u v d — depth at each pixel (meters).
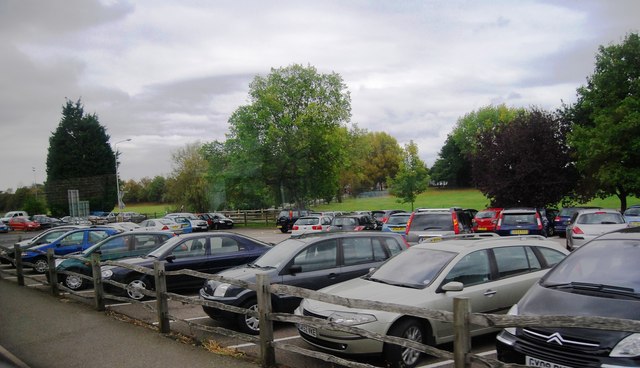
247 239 12.05
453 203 73.12
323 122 47.94
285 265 8.25
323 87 50.16
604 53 33.19
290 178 49.53
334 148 48.44
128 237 13.18
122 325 8.39
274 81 49.16
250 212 51.28
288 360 6.38
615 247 5.61
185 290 12.02
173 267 10.94
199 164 55.09
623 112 29.92
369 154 99.12
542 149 32.34
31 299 11.18
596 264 5.46
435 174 109.75
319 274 8.44
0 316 9.41
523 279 7.09
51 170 68.06
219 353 6.57
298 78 49.47
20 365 6.38
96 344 7.25
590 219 17.39
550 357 4.38
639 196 32.16
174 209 57.53
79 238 16.39
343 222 24.23
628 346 4.06
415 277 6.74
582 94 34.75
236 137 48.56
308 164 48.81
